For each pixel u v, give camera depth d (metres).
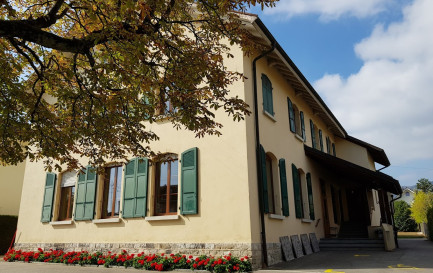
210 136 10.06
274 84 12.95
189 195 9.84
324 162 16.17
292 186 12.95
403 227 46.12
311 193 14.84
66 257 11.25
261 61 11.90
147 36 6.00
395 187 15.32
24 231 13.83
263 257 9.14
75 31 7.98
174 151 10.59
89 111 7.29
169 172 10.67
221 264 8.41
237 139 9.64
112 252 10.87
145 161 10.98
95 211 11.73
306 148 15.24
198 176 9.92
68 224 12.37
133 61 5.91
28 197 14.25
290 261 10.45
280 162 11.95
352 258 10.99
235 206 9.15
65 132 7.61
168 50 6.24
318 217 15.55
